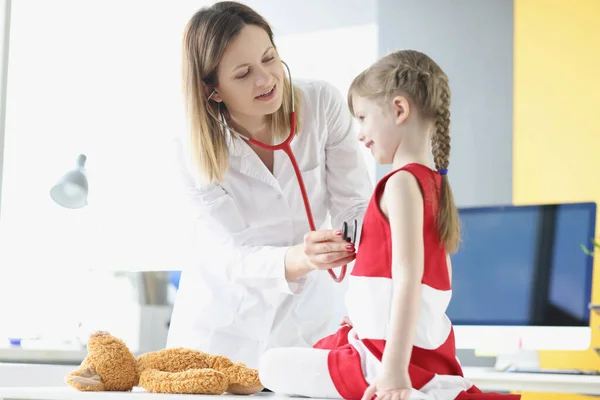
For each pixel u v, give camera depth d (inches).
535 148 125.3
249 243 67.0
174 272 111.1
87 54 141.8
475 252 93.7
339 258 51.2
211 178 64.5
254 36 59.6
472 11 131.0
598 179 121.0
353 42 150.8
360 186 69.5
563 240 90.1
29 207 117.5
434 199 46.0
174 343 68.6
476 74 129.7
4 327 110.5
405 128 47.6
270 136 65.7
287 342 67.7
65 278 121.8
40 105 124.3
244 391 51.2
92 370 52.1
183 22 150.5
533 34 127.2
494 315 91.9
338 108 69.5
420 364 45.1
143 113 148.6
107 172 144.9
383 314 44.8
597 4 123.5
